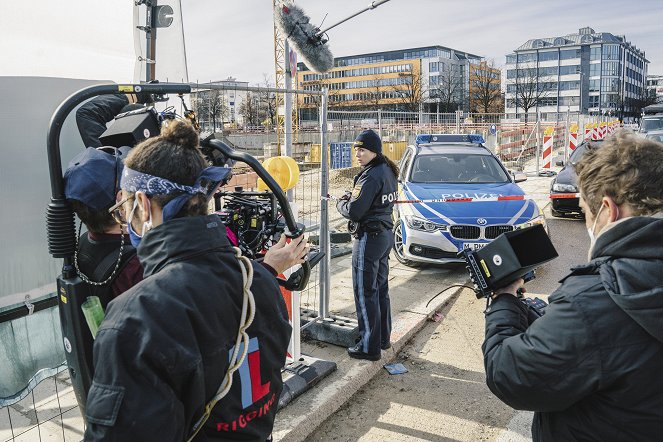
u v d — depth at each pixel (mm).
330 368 3854
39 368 3385
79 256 1743
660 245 1229
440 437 3281
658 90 149000
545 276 6719
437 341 4766
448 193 7078
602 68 108500
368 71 118188
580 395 1310
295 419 3258
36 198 3357
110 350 1146
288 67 9125
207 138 1836
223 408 1312
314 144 5957
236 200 2244
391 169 3965
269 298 1442
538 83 100812
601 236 1332
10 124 3213
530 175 16984
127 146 2064
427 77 105875
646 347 1235
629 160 1338
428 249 6594
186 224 1294
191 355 1183
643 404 1254
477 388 3891
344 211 3875
